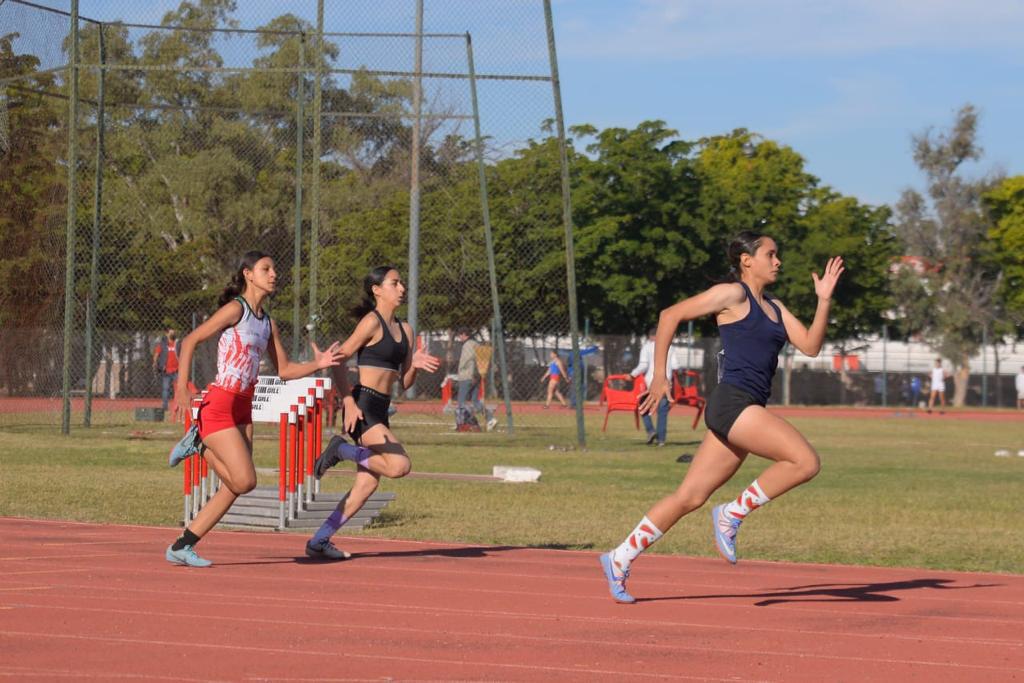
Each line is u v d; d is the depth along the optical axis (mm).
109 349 46625
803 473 10078
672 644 9180
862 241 78875
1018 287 89062
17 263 32219
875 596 11500
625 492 20391
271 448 27859
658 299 72375
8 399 33406
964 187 90688
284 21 34344
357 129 33094
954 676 8359
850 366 82375
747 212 74812
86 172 36844
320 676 7953
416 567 12680
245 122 36688
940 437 41812
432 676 8023
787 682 8086
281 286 36875
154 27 35219
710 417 10344
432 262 32812
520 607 10539
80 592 10781
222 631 9258
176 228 37469
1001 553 14617
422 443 30719
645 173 68812
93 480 20641
